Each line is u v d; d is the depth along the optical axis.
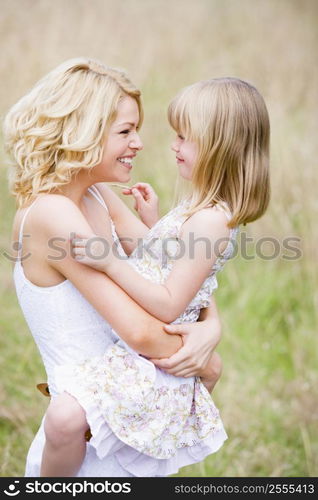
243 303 5.34
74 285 2.46
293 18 7.47
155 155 5.89
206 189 2.59
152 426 2.43
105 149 2.48
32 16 6.71
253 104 2.64
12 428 4.14
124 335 2.39
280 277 5.47
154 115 6.13
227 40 7.16
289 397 4.74
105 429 2.37
